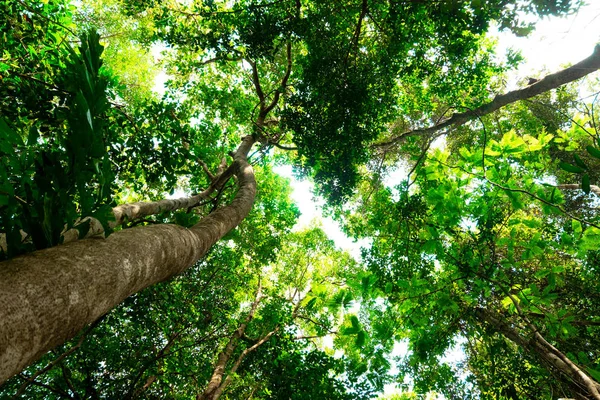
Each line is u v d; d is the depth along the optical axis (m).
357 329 3.37
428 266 6.67
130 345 7.45
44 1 4.90
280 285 12.45
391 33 6.76
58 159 1.59
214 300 9.15
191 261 2.25
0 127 1.95
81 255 1.27
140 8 7.50
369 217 9.12
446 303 4.70
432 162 5.00
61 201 1.46
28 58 4.50
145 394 7.39
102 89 1.77
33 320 0.94
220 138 10.63
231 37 6.83
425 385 8.16
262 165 12.35
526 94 6.50
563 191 9.64
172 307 7.45
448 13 5.22
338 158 7.14
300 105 6.73
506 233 6.88
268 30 6.02
